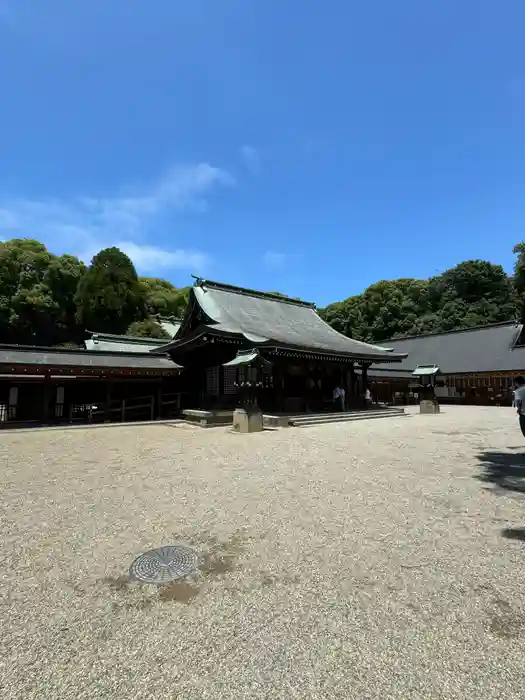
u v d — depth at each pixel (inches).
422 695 75.3
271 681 79.1
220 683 78.8
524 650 87.3
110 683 79.3
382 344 1541.6
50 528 161.0
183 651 88.2
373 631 94.1
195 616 101.0
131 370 619.8
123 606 106.0
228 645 89.9
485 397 1118.4
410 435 427.8
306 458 299.9
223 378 634.2
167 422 592.1
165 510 181.9
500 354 1141.7
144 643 91.0
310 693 75.9
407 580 117.5
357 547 140.5
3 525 164.6
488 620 98.0
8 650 89.1
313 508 182.4
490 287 1807.3
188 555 134.9
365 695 75.3
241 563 129.3
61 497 202.7
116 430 501.4
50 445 374.0
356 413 653.3
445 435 425.4
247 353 501.7
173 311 1969.7
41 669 83.4
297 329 792.3
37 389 661.3
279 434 446.0
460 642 90.1
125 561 131.5
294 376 690.2
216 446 362.0
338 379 754.8
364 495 201.9
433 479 232.8
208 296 752.3
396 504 187.2
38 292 1588.3
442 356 1279.5
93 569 126.3
